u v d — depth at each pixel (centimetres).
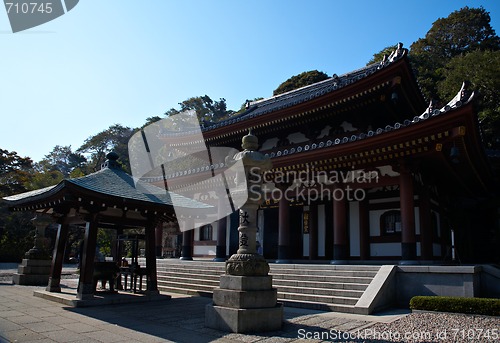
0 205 4281
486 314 959
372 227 1922
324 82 3039
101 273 1286
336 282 1278
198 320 911
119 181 1263
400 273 1225
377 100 2002
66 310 1021
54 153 8644
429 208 1773
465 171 1847
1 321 857
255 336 746
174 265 1906
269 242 2386
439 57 6050
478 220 2814
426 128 1367
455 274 1121
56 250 1335
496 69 3897
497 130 3747
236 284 830
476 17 6312
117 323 858
